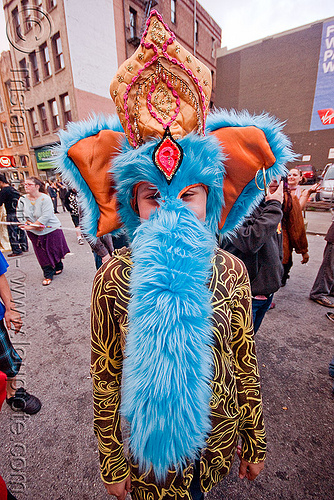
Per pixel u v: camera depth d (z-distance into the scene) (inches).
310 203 410.0
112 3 438.6
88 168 27.2
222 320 24.5
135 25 491.8
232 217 32.3
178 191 22.9
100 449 27.7
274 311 116.3
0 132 232.1
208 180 23.6
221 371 24.9
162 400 20.1
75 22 398.3
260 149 27.8
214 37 684.7
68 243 243.1
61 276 160.9
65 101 446.9
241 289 27.3
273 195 56.1
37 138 498.3
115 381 27.2
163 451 21.7
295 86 647.1
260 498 49.0
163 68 22.6
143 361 20.3
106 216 28.7
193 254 21.2
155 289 20.3
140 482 26.0
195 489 30.6
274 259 60.1
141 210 25.1
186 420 21.1
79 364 83.6
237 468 53.9
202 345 21.0
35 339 96.8
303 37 606.2
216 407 25.4
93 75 442.6
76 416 65.9
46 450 58.1
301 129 668.7
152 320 19.7
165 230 21.0
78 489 51.1
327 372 79.2
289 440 59.0
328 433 60.7
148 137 23.3
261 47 659.4
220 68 730.8
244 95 720.3
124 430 26.3
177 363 19.6
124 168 23.2
